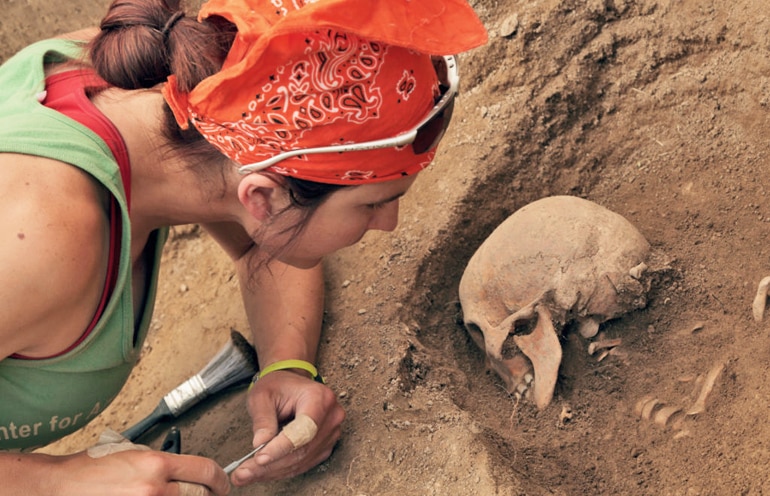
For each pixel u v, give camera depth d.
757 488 1.46
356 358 1.90
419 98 1.18
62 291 1.15
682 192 2.00
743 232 1.87
